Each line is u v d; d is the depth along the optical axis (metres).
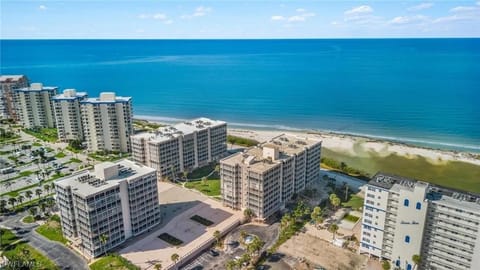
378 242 135.62
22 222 166.25
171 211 175.50
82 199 133.12
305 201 186.38
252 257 138.25
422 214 120.00
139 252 142.38
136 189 150.12
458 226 116.19
